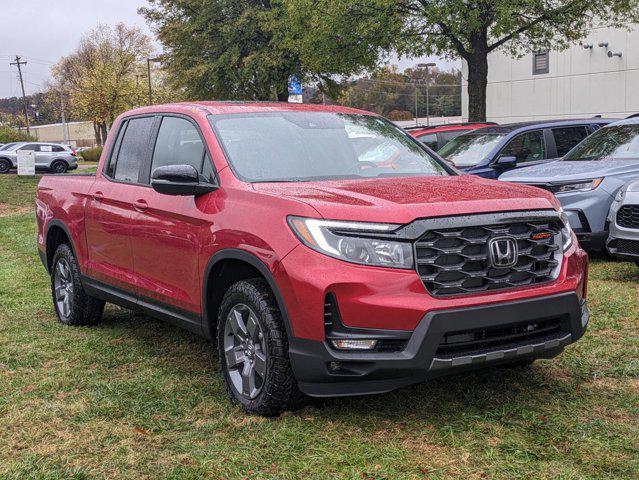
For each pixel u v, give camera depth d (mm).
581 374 4379
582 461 3184
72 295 5996
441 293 3480
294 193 3857
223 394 4270
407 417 3793
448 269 3480
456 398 4047
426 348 3379
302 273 3496
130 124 5508
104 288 5445
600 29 30734
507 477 3068
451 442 3451
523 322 3586
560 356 4727
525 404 3906
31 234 13117
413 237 3445
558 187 8227
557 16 19422
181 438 3629
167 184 4223
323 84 35719
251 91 35906
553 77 32750
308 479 3125
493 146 11070
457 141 11875
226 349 4066
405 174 4625
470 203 3627
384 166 4672
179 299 4488
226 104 4969
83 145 98188
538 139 10945
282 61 32719
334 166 4508
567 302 3730
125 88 64375
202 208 4246
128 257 5070
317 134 4770
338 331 3463
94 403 4176
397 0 19953
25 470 3303
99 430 3773
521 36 23656
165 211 4566
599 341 5031
